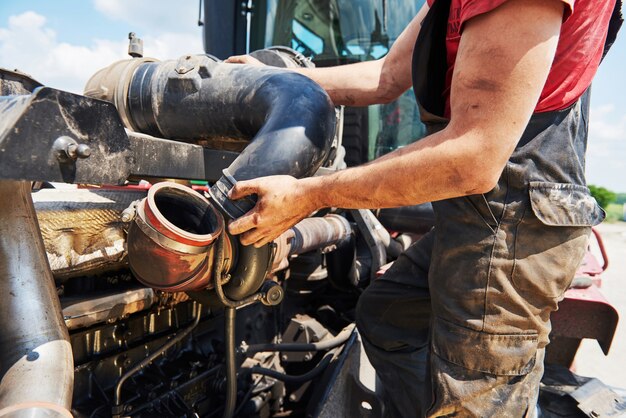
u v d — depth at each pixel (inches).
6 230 31.1
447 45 44.3
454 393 45.9
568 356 76.8
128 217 36.6
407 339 61.8
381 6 117.8
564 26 39.2
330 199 40.4
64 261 38.3
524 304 43.8
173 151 43.8
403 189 37.9
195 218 40.9
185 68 51.5
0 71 33.8
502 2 33.3
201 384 56.1
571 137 43.1
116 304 41.9
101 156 30.2
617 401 68.1
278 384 70.6
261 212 39.6
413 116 125.3
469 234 44.3
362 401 71.5
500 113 34.4
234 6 123.2
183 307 55.2
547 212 41.6
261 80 49.1
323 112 46.6
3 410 27.3
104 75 55.7
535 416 51.3
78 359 43.2
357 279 91.3
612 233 661.9
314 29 123.1
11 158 25.2
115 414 42.0
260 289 48.5
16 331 30.2
